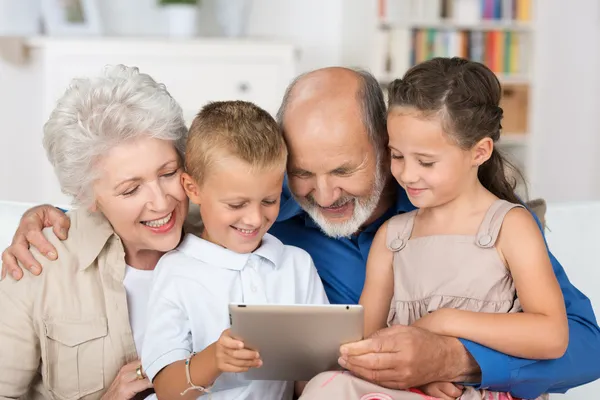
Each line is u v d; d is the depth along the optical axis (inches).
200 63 153.1
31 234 67.7
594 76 192.9
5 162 168.1
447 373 58.3
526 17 177.9
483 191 63.8
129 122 61.7
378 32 167.0
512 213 61.6
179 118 65.8
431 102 59.2
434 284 62.6
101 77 64.9
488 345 58.3
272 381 66.4
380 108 67.5
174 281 64.1
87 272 67.6
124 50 150.6
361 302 67.0
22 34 161.6
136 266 70.0
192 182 63.7
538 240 60.6
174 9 158.9
